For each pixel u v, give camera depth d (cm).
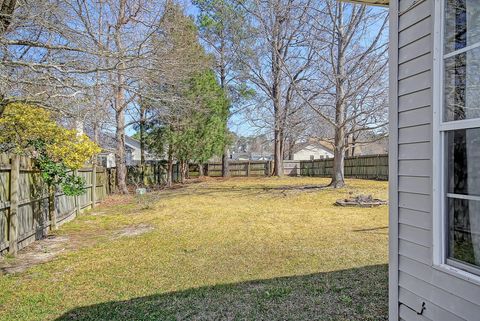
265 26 1162
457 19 181
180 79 934
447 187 184
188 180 1947
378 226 639
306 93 1267
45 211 591
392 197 226
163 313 278
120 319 268
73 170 659
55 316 276
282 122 1516
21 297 315
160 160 1730
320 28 1128
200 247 498
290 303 292
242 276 367
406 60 214
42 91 549
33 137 571
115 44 761
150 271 390
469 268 171
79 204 812
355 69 1098
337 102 1166
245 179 1905
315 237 552
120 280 360
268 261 421
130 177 1547
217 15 1641
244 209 886
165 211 862
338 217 746
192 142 1563
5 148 557
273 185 1491
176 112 1317
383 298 297
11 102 506
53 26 518
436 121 188
